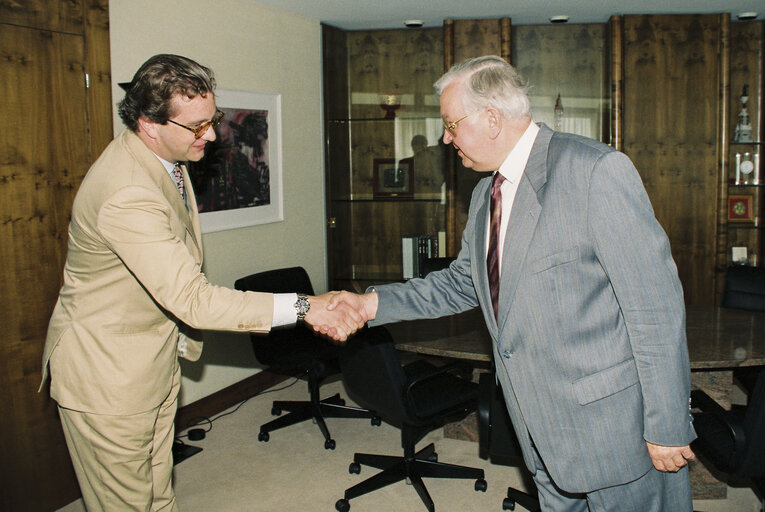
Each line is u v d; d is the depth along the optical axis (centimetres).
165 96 181
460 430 366
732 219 512
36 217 274
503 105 162
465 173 501
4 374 268
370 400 293
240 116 416
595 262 153
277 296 198
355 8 446
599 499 166
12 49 260
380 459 323
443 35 488
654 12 462
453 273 219
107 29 299
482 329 306
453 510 291
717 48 468
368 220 536
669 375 146
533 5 438
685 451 152
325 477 325
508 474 324
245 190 425
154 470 214
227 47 400
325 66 495
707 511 285
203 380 401
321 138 506
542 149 162
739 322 311
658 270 145
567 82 500
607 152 150
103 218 178
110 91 302
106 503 199
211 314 182
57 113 279
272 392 452
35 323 278
